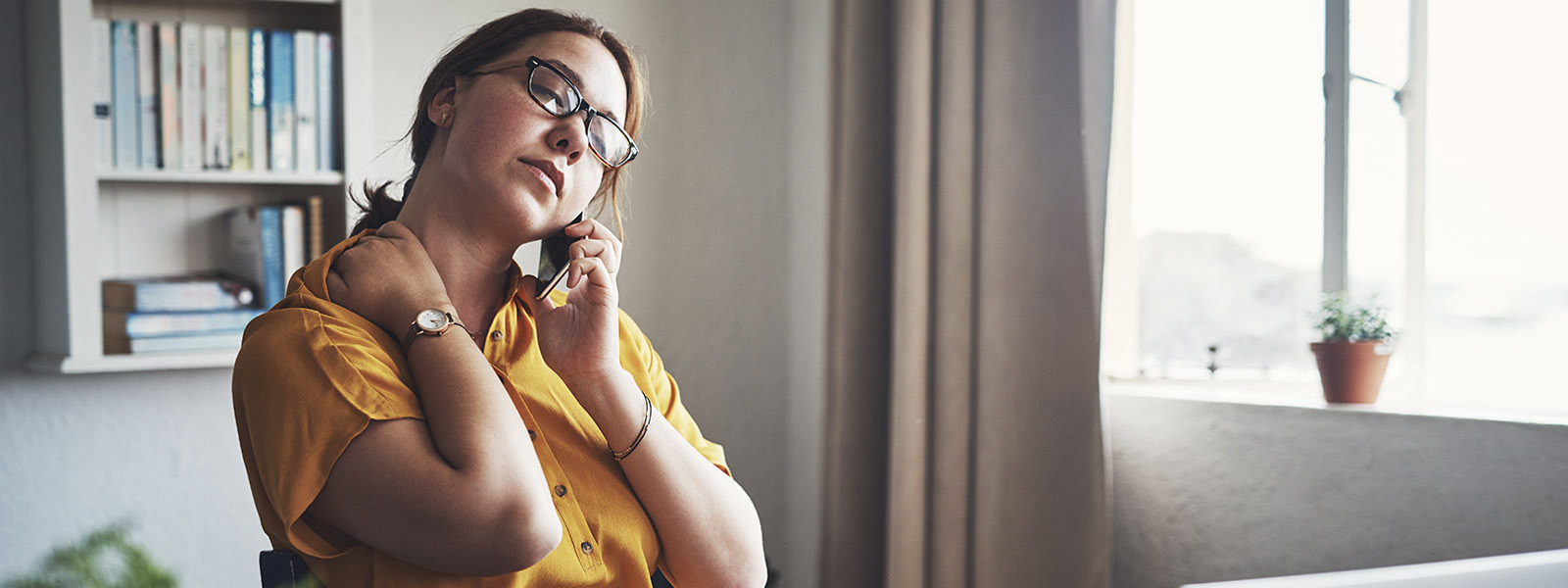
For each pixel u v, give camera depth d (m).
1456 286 2.05
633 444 1.04
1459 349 2.05
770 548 2.83
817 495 2.79
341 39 2.17
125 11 2.13
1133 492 2.34
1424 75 2.08
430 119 1.06
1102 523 2.13
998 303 2.21
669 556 1.07
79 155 1.96
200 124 2.06
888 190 2.45
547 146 1.02
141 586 0.52
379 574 0.90
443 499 0.84
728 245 2.76
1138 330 2.47
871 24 2.44
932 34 2.33
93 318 1.99
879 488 2.47
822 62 2.81
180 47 2.04
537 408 1.04
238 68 2.10
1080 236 2.14
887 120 2.45
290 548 0.95
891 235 2.45
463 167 1.01
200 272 2.26
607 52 1.12
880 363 2.46
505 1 2.52
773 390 2.82
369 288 0.96
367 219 1.14
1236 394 2.24
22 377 2.14
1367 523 1.96
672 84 2.68
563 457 1.03
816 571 2.77
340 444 0.85
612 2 2.60
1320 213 2.21
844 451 2.45
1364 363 2.02
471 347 0.94
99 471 2.21
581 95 1.06
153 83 2.03
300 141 2.16
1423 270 2.09
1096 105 2.12
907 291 2.33
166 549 2.26
